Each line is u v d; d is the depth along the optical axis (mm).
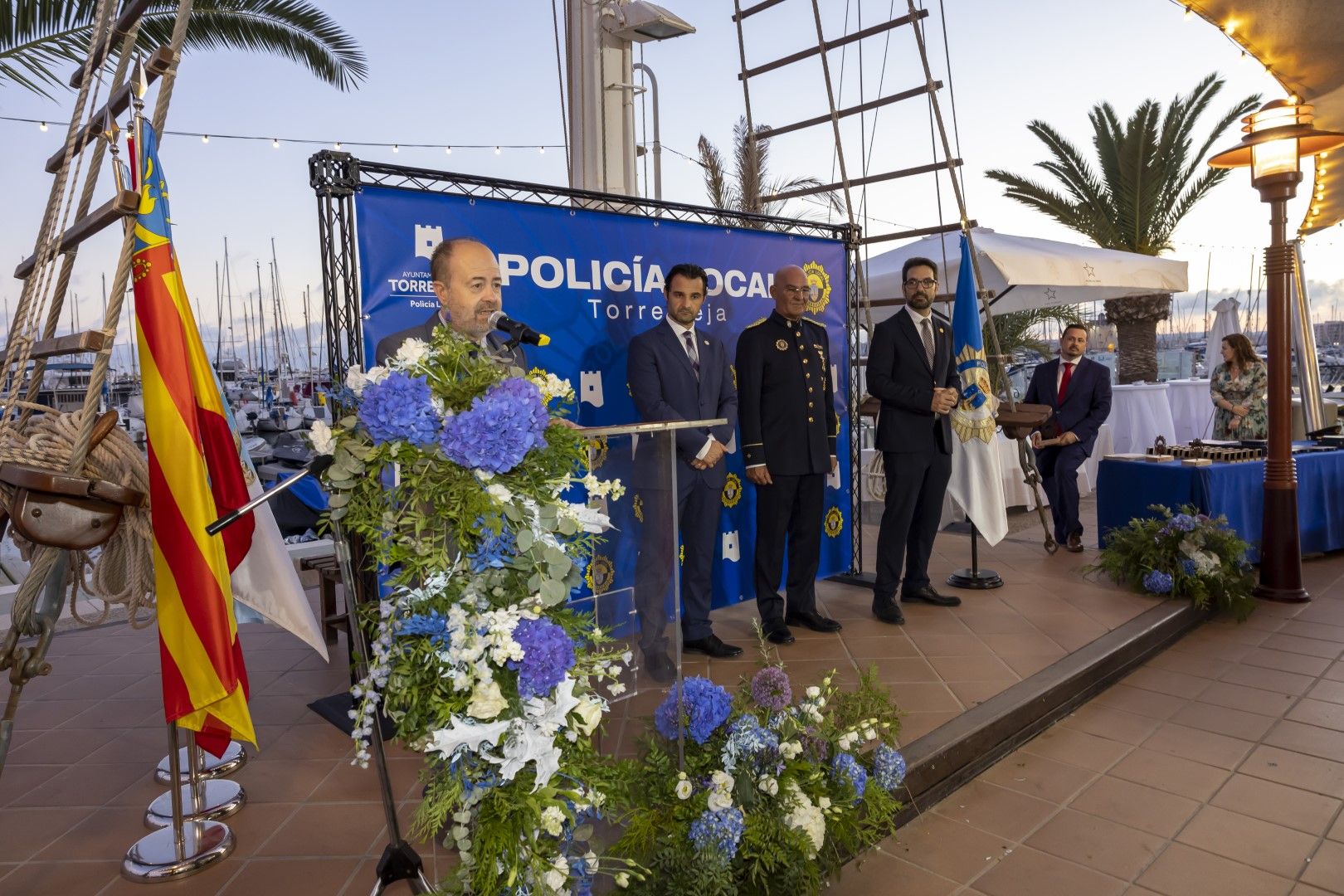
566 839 1745
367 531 1599
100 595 2281
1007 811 2805
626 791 1966
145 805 2754
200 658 2072
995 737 3150
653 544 1978
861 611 4656
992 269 6547
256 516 2527
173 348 2111
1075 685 3637
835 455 5109
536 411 1581
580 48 4816
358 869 2348
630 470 1913
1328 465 6164
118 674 4078
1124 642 4020
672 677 2072
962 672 3645
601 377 4109
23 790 2875
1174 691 3805
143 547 2250
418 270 3422
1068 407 6242
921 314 4504
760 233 4781
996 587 5102
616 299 4148
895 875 2447
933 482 4648
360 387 1589
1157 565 4855
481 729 1485
